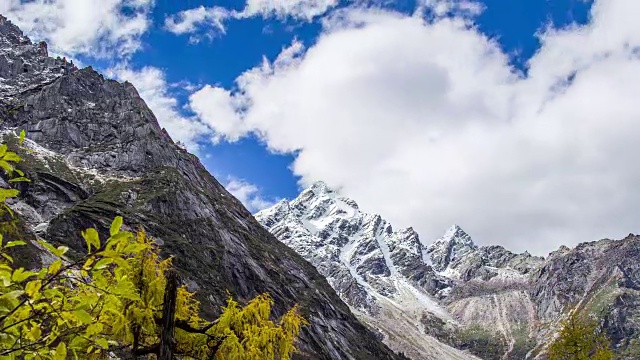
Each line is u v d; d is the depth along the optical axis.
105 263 5.13
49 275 5.10
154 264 11.80
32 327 5.38
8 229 5.24
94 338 5.63
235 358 12.65
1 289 5.09
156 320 11.83
